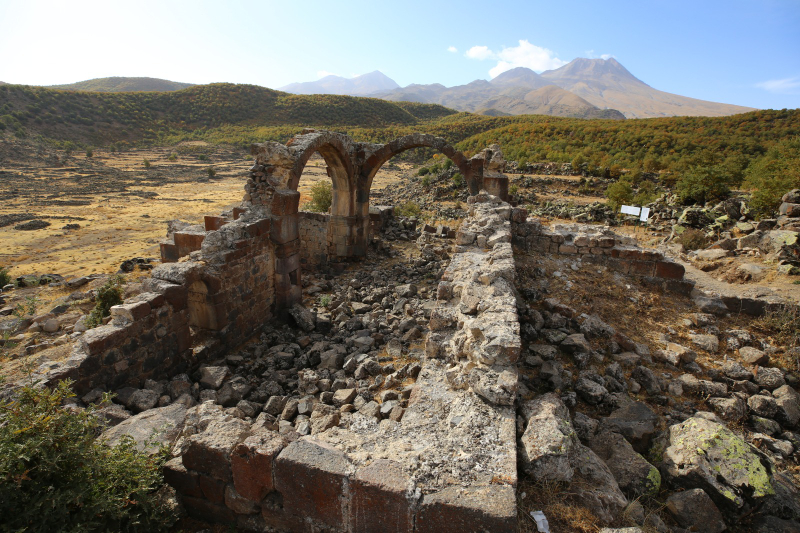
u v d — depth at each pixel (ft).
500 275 22.86
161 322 25.04
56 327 32.96
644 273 33.24
